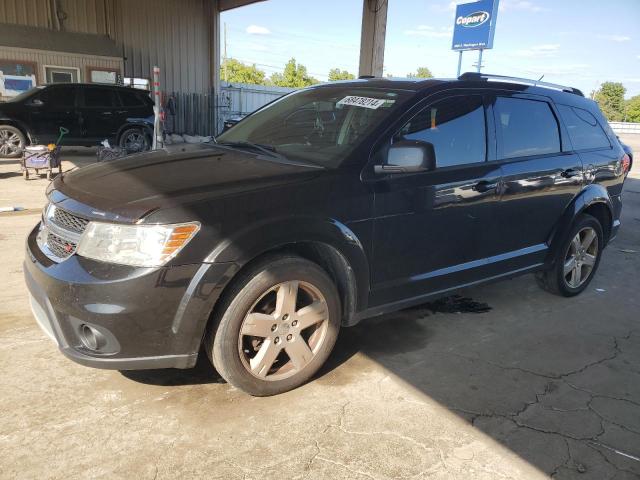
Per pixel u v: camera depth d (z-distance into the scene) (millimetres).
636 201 10438
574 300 4754
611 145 4922
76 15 16844
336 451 2527
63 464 2348
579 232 4633
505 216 3879
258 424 2695
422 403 2963
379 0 10719
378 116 3338
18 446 2445
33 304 2908
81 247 2561
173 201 2543
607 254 6457
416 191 3271
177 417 2719
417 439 2646
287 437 2607
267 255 2768
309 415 2793
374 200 3090
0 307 3912
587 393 3174
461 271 3705
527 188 3961
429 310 4328
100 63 15859
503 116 3912
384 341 3713
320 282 2920
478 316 4258
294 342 2914
